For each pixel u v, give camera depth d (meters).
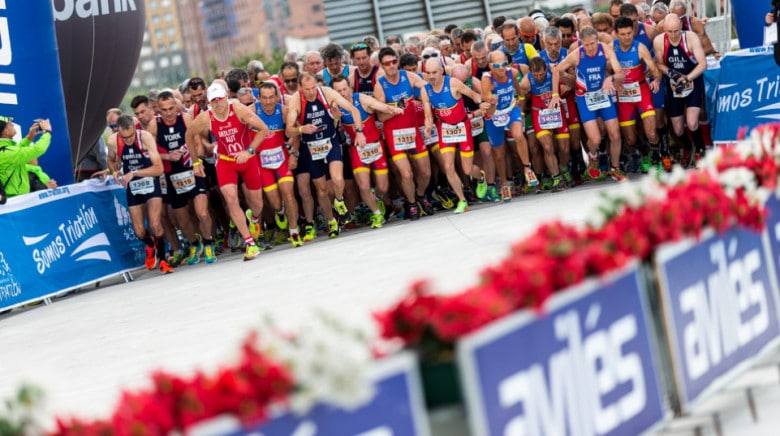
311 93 31.81
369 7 62.56
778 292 12.91
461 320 8.86
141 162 33.31
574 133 34.22
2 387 18.94
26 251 31.22
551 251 10.02
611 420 10.11
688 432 10.98
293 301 22.09
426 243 27.36
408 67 32.34
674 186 12.03
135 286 32.28
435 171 35.16
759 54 30.00
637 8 34.59
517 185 35.78
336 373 8.12
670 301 10.87
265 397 8.04
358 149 32.78
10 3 34.38
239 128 31.23
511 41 33.41
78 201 33.44
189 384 8.25
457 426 9.14
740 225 12.03
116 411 8.22
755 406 11.45
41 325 26.98
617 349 10.29
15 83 34.75
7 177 31.59
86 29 40.75
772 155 13.20
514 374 9.02
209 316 22.56
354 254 28.23
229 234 36.03
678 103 32.56
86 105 41.81
